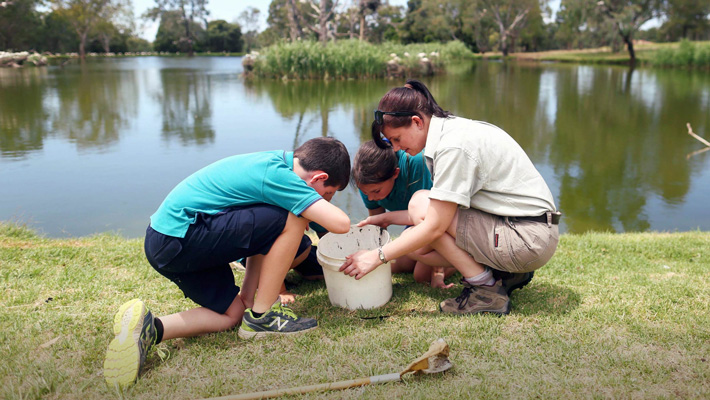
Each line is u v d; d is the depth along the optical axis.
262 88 19.33
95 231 4.95
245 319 2.34
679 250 3.87
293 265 3.02
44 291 2.86
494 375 2.05
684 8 35.28
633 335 2.32
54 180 6.73
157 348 2.18
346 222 2.23
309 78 23.41
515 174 2.42
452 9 54.78
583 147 9.30
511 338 2.32
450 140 2.34
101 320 2.52
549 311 2.59
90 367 2.13
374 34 55.47
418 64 24.47
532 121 12.01
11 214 5.38
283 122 11.42
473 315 2.53
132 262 3.36
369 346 2.26
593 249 3.92
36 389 1.94
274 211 2.24
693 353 2.16
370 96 16.62
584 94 17.48
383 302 2.72
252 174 2.22
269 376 2.07
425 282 3.10
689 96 17.00
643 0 34.88
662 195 6.59
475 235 2.44
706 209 6.03
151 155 8.22
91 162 7.73
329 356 2.19
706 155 8.70
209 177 2.27
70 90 18.00
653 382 1.98
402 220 2.92
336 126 10.87
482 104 14.79
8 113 12.54
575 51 55.50
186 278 2.31
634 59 35.91
